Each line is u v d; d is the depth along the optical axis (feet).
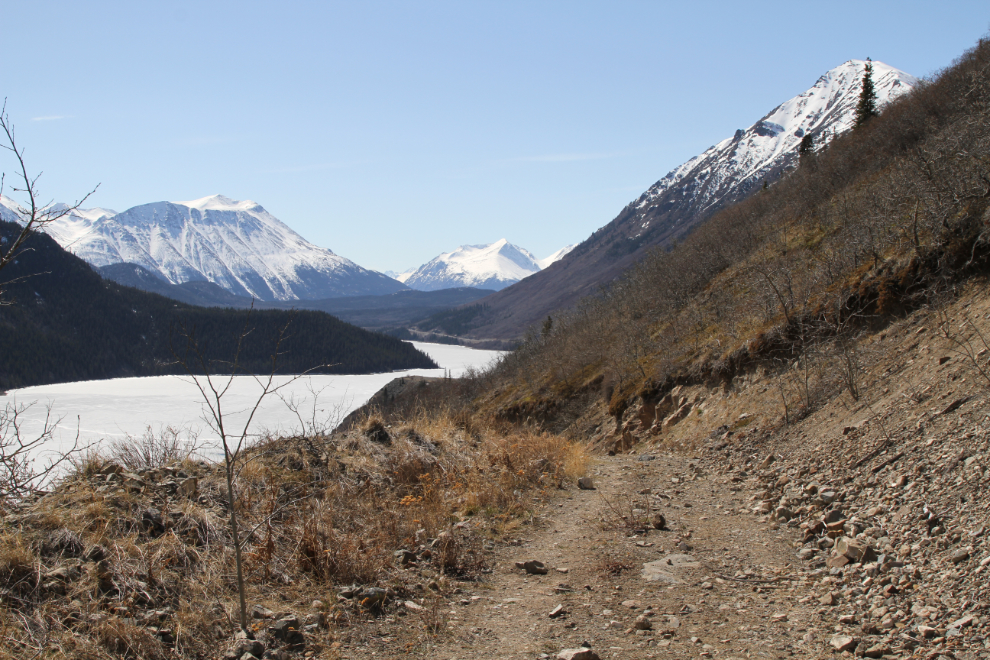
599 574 17.89
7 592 11.87
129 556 14.12
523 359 159.43
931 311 38.40
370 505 22.65
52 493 16.46
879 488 21.34
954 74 80.28
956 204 41.39
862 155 92.48
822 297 50.62
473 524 22.77
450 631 13.82
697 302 90.94
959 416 22.45
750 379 53.21
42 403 288.71
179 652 11.63
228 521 17.84
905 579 14.88
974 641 11.57
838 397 37.19
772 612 14.69
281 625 12.85
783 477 28.12
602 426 80.94
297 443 26.11
